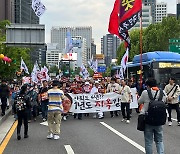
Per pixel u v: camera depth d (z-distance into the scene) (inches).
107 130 533.0
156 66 891.4
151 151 306.0
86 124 608.4
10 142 442.0
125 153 363.6
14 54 1494.8
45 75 925.2
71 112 685.3
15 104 460.4
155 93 306.8
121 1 796.0
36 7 906.1
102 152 370.0
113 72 1380.4
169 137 460.8
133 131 520.1
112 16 816.9
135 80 997.8
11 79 1798.7
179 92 570.9
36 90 680.4
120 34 797.9
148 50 2134.6
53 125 462.6
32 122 646.5
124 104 629.9
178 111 570.6
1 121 643.5
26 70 1213.7
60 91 463.8
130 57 2423.7
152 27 2230.6
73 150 383.2
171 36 2007.9
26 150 388.5
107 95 711.7
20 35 1101.7
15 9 3629.4
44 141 445.4
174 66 896.9
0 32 1251.8
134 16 794.2
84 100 695.7
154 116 298.0
